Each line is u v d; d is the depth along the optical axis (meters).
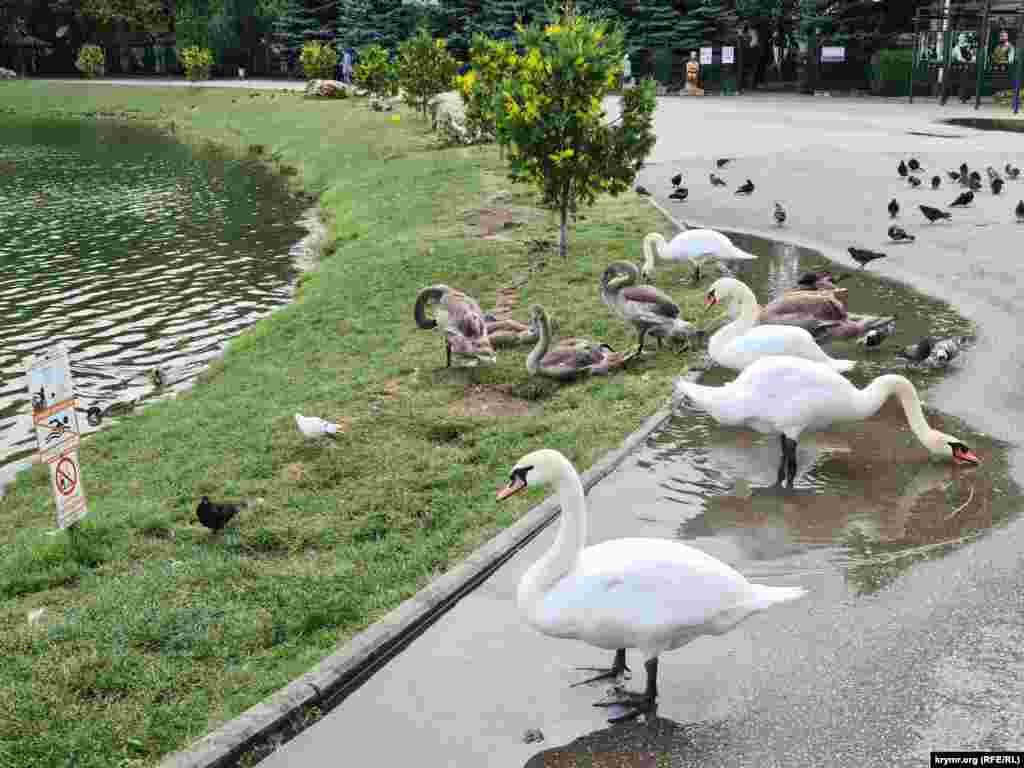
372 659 6.24
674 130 36.53
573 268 16.88
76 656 6.42
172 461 10.34
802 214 21.52
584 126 16.94
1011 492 8.27
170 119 62.94
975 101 44.47
